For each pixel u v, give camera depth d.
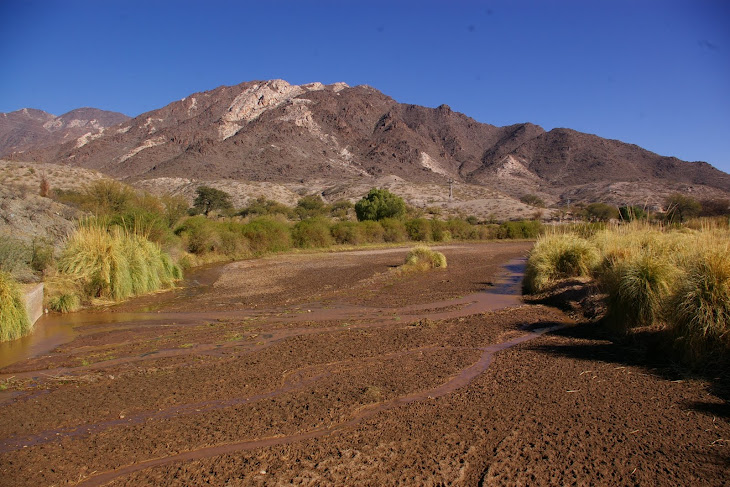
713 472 4.03
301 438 4.86
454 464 4.24
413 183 137.25
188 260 24.94
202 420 5.38
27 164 43.91
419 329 9.78
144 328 10.64
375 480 4.02
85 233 15.63
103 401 6.07
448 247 40.31
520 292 15.12
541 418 5.17
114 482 4.13
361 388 6.28
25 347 9.17
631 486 3.85
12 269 13.09
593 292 11.89
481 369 7.08
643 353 7.61
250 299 14.50
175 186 116.38
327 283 17.62
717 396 5.71
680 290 7.38
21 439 5.07
